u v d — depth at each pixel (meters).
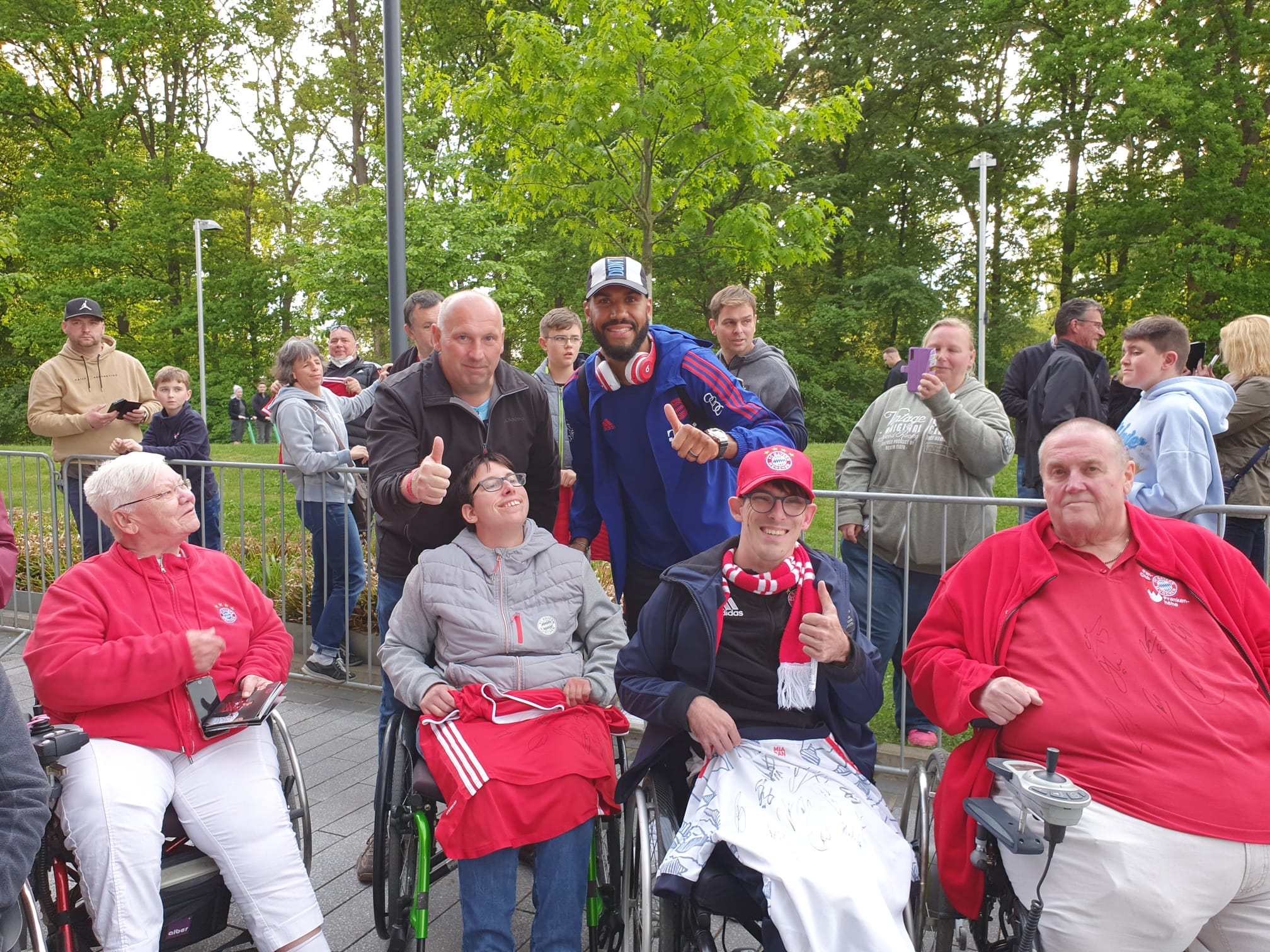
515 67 8.81
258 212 33.53
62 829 2.38
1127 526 2.50
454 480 3.11
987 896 2.43
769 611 2.54
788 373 4.42
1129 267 22.97
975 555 2.63
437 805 2.92
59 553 6.39
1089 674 2.33
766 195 24.83
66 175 28.94
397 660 2.86
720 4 8.33
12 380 32.12
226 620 2.88
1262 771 2.18
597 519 3.70
